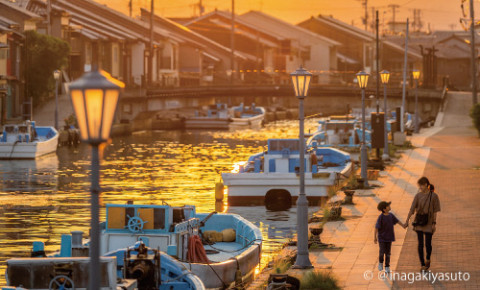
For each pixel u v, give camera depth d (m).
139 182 51.34
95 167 10.09
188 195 45.22
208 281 21.52
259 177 40.53
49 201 42.44
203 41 158.75
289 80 175.12
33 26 94.88
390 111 93.75
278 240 31.02
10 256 28.12
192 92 122.62
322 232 26.78
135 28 137.75
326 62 185.75
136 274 17.83
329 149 51.94
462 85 192.88
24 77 89.19
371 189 38.38
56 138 71.69
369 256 22.58
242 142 90.50
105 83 9.62
